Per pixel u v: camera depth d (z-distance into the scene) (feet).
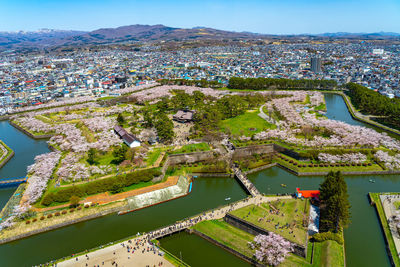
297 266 411.75
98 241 500.74
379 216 541.75
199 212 574.97
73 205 576.20
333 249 441.27
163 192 631.97
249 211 528.63
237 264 441.68
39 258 464.24
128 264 428.56
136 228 531.09
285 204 550.77
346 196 506.89
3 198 643.04
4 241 500.74
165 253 452.76
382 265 435.94
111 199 600.80
